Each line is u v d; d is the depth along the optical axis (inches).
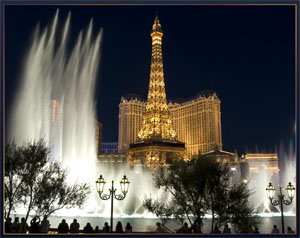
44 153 1188.5
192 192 1222.9
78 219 3083.2
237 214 1159.0
